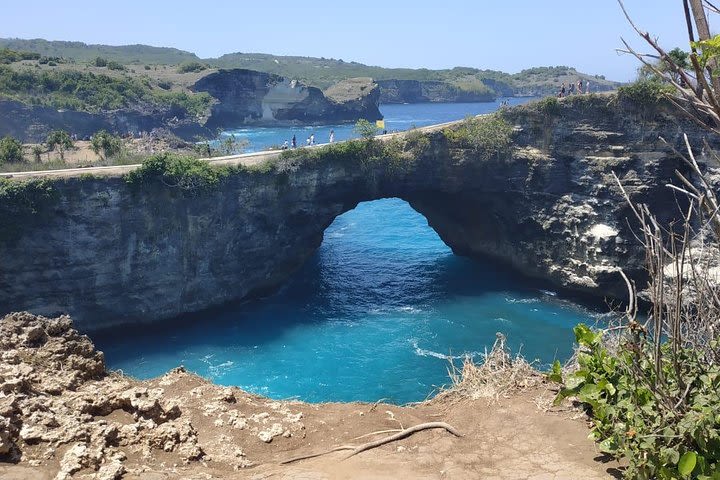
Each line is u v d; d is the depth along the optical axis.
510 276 73.69
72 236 55.16
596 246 63.47
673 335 10.23
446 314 61.03
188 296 61.12
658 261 9.27
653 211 62.09
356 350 52.88
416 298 66.12
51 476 10.01
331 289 69.50
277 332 57.62
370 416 13.82
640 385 11.19
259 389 46.31
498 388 14.35
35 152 84.12
